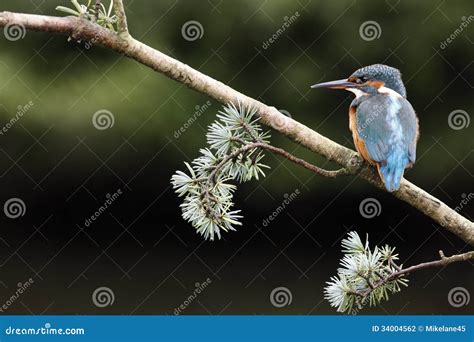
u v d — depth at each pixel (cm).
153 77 1328
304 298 1423
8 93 1295
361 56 1358
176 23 1328
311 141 501
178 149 1380
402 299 1395
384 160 653
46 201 1523
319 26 1343
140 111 1331
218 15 1329
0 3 1203
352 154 498
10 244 1522
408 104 720
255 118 492
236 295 1430
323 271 1508
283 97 1383
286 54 1366
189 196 461
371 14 1334
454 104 1408
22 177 1474
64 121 1323
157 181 1486
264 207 1510
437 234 1535
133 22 1316
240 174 466
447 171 1438
